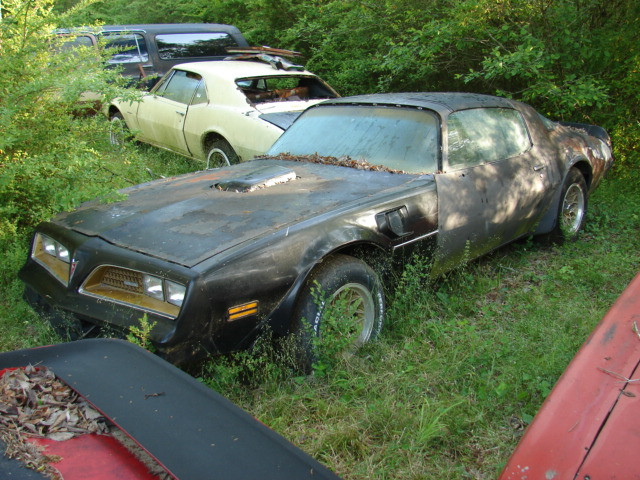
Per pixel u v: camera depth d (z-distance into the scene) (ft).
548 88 21.91
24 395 5.93
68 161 13.60
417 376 10.49
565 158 16.74
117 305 9.78
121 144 16.66
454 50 26.27
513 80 26.21
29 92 13.88
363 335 11.45
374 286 11.30
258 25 39.73
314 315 10.23
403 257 12.01
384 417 9.23
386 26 29.30
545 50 23.59
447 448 8.80
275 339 10.00
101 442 5.30
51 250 11.56
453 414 9.32
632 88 23.39
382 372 10.59
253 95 24.17
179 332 8.90
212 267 9.16
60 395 6.03
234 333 9.47
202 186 13.11
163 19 50.26
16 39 14.99
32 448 5.03
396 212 11.70
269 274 9.67
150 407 5.75
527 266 15.92
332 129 15.16
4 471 4.72
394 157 13.64
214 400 5.86
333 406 9.59
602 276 14.61
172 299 9.14
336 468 8.32
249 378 10.07
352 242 10.76
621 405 5.48
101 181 13.94
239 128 21.85
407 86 29.25
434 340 11.71
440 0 27.09
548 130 16.94
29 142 14.71
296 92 25.72
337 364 10.47
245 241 9.83
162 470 4.97
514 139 15.47
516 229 15.29
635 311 6.68
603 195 21.53
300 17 36.76
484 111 14.93
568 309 12.75
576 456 5.14
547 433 5.42
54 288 10.85
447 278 14.19
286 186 12.58
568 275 14.93
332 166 13.85
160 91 26.37
